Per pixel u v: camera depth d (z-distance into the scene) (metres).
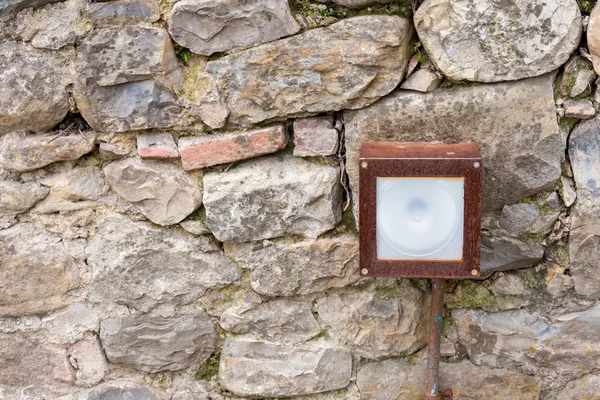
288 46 1.91
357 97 1.93
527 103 1.91
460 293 2.07
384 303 2.08
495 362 2.10
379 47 1.89
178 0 1.90
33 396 2.15
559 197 1.97
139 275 2.07
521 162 1.94
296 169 2.00
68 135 2.01
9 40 1.95
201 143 1.99
